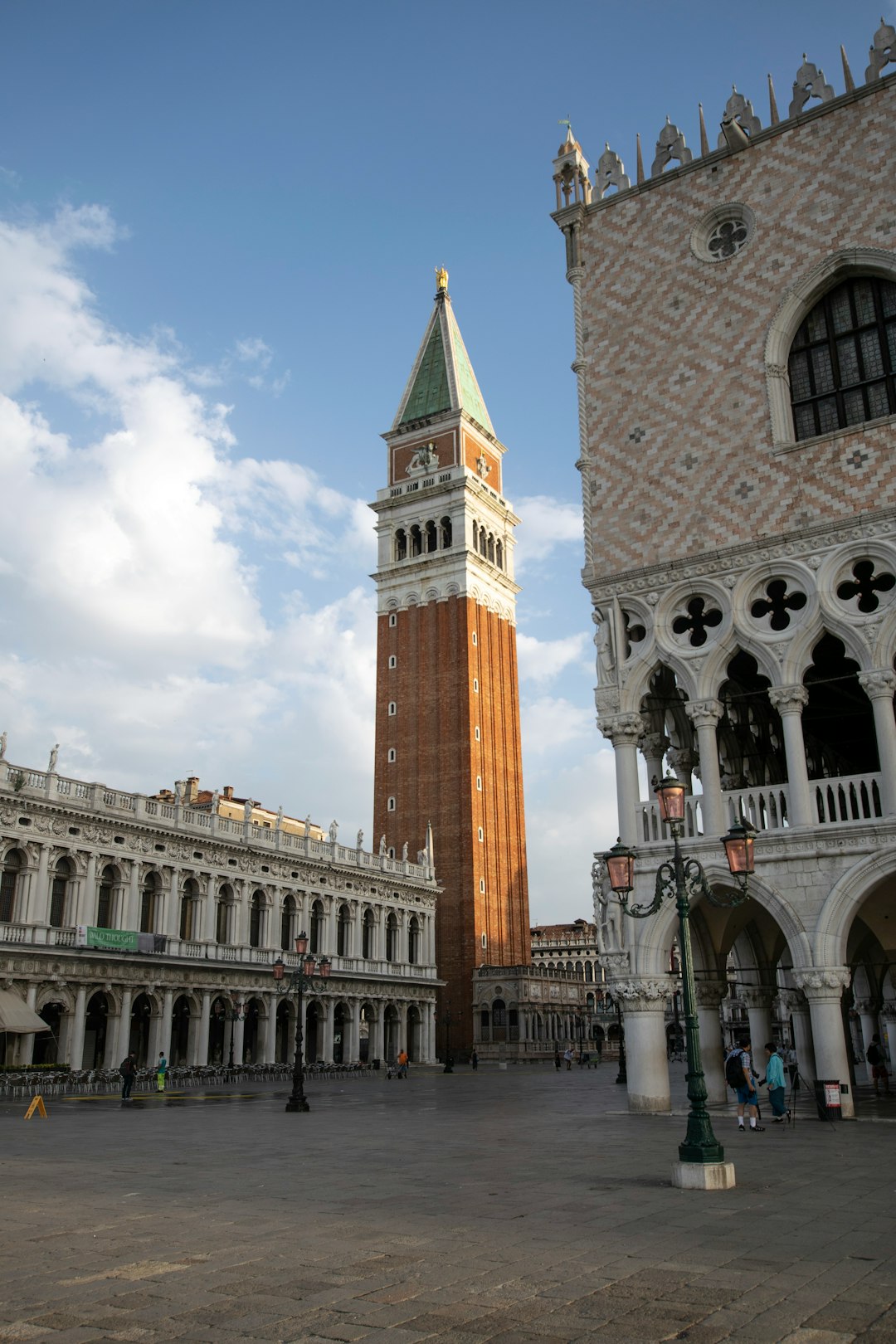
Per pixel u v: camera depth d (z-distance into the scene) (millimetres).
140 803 74875
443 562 127188
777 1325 9188
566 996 123000
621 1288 10391
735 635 30516
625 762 31578
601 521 33688
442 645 124812
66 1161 22266
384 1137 27250
